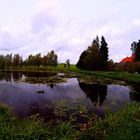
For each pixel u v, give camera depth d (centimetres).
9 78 4409
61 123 1207
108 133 980
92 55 7550
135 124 995
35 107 1725
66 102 1950
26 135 866
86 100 2081
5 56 11031
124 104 1919
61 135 952
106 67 7219
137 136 845
